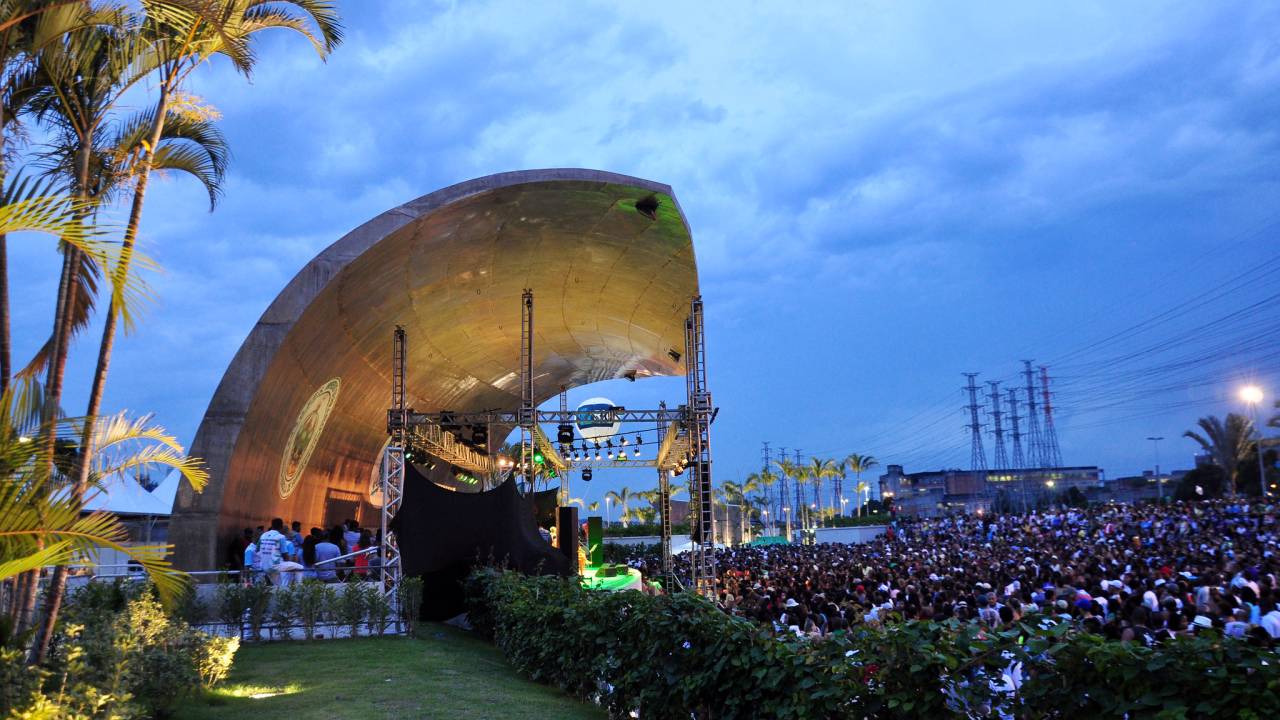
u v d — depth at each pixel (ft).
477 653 47.11
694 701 23.39
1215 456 282.97
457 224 66.90
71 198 18.16
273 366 58.70
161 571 20.26
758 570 98.89
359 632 50.83
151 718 25.96
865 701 17.20
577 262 83.51
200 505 55.26
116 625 25.81
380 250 62.59
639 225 73.92
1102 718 13.83
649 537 204.64
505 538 61.98
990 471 492.54
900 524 264.11
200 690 29.81
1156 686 13.30
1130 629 24.02
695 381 80.33
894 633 16.85
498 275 81.56
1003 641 15.34
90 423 21.18
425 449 86.99
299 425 70.23
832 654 18.43
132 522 65.67
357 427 88.94
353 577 54.08
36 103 27.22
